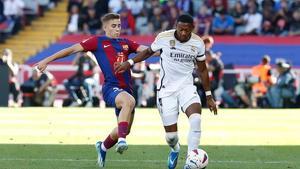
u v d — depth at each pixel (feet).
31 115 160.04
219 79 191.52
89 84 189.88
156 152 104.99
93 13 246.06
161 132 130.52
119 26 88.43
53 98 193.77
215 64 191.42
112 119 152.35
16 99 194.08
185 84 84.28
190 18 82.84
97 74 190.90
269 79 192.65
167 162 95.30
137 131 131.44
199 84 182.19
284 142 119.24
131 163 94.38
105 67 87.10
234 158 100.01
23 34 254.68
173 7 241.96
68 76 220.02
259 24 246.88
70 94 191.11
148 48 84.99
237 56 241.14
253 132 133.18
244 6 248.73
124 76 87.10
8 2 253.03
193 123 81.30
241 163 95.40
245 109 183.52
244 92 192.44
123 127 82.23
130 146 111.45
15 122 145.79
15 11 253.44
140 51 88.69
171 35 84.23
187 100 82.99
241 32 246.47
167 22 242.17
